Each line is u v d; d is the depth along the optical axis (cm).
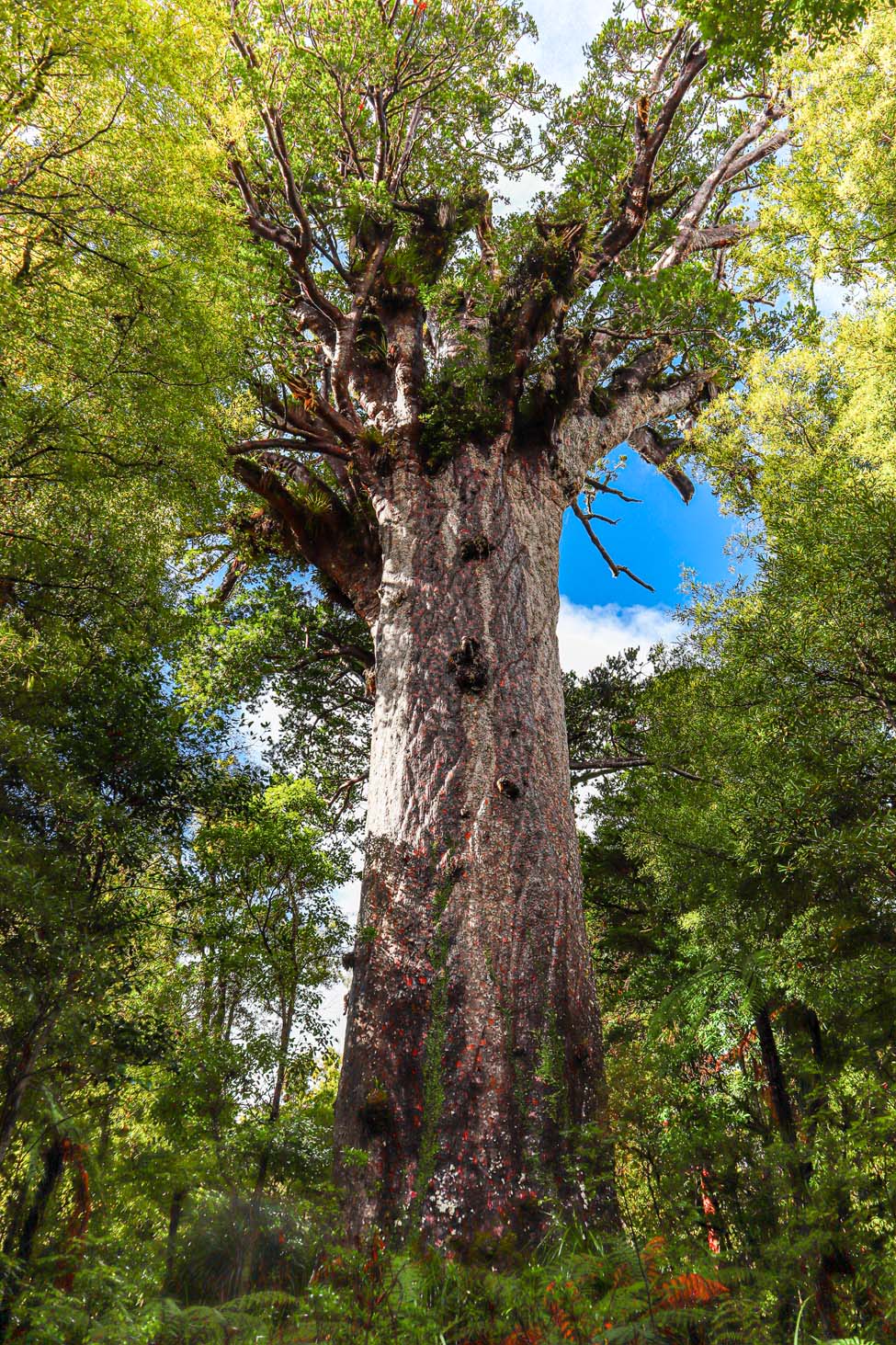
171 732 780
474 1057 720
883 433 984
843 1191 398
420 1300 410
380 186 1178
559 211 1145
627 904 1353
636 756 1580
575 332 1145
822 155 1033
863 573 616
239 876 858
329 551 1141
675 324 1216
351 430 1132
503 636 952
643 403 1368
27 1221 402
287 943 862
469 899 796
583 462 1205
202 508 925
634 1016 1103
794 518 726
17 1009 501
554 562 1085
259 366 1202
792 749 666
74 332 736
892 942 612
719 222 1666
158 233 787
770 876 786
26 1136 449
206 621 1449
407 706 914
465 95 1398
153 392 786
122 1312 321
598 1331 357
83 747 698
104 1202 437
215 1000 811
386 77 1252
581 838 1430
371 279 1173
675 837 909
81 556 766
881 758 620
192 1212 468
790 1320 378
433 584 979
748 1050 801
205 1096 576
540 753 907
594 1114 705
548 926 809
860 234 1032
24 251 795
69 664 727
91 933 600
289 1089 805
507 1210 644
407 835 842
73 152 745
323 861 913
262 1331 354
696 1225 442
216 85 932
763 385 1212
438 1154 679
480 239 1377
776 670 684
